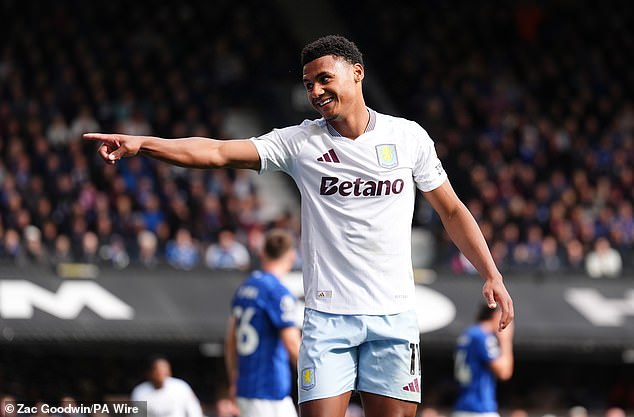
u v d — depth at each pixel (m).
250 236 61.28
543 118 80.19
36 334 48.19
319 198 16.80
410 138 16.97
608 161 76.06
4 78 71.38
